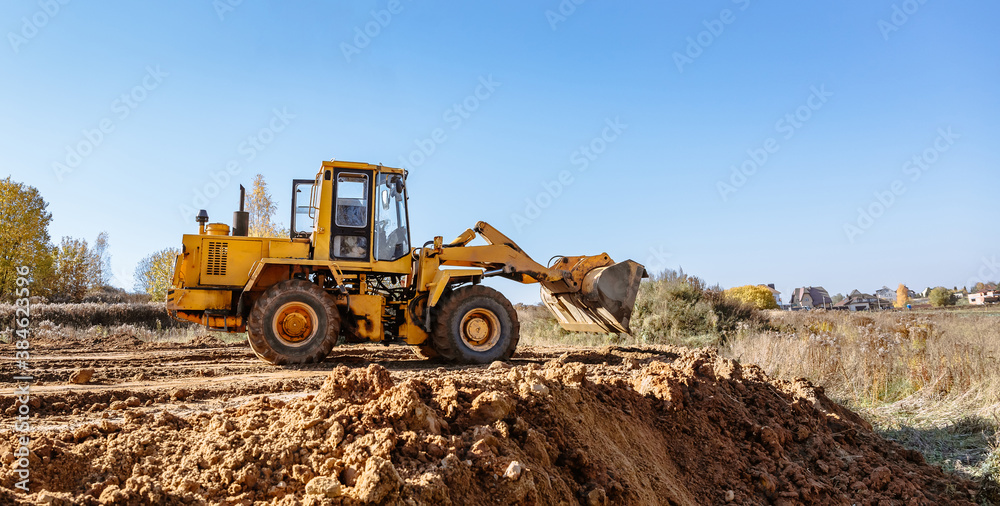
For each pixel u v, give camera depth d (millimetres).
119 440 3688
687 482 4734
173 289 8812
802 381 6723
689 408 5418
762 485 4801
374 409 3658
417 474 3215
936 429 6941
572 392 4684
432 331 9164
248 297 8992
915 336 10875
